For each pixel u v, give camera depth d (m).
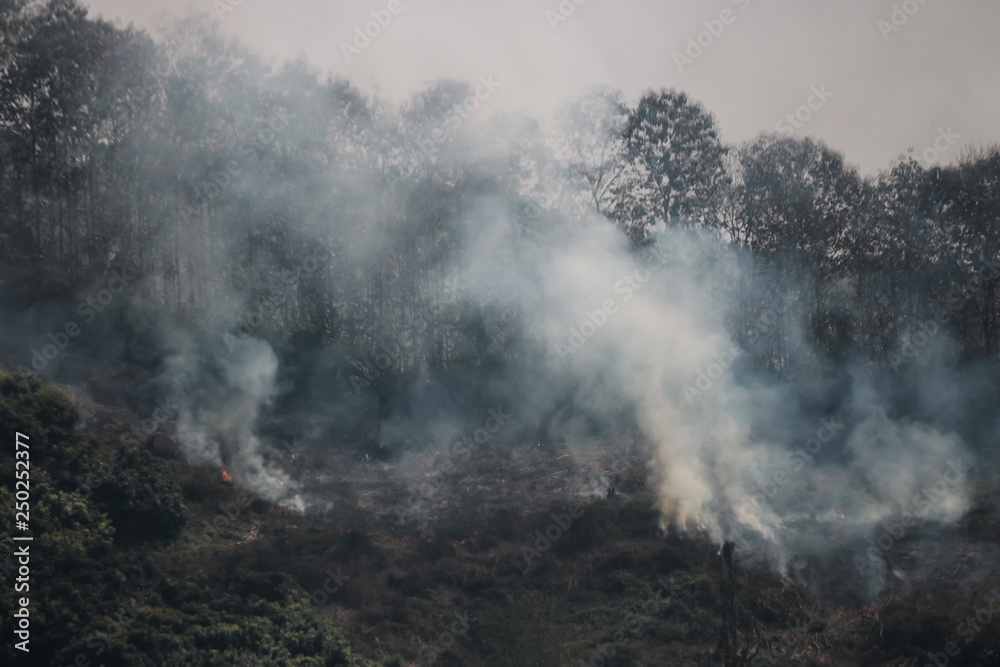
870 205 45.84
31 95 44.16
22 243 41.12
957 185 42.78
